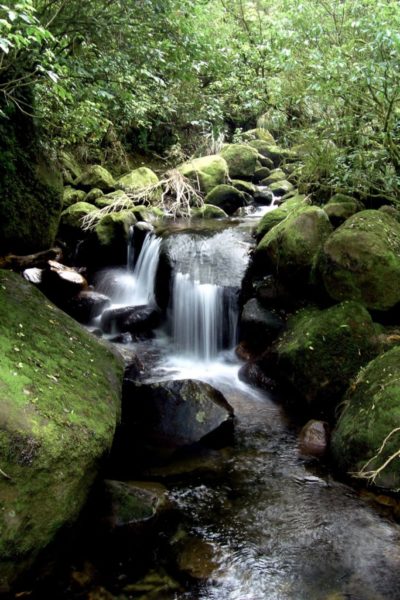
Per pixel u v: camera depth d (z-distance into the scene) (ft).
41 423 8.31
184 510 10.62
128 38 16.66
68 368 10.59
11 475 7.42
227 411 13.85
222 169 36.04
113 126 32.19
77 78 16.52
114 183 32.42
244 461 12.46
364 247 15.05
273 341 16.97
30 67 15.33
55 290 22.06
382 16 13.96
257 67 21.86
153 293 22.82
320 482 11.50
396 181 17.52
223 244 23.16
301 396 14.53
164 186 33.68
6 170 20.22
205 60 19.58
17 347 10.00
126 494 10.19
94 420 9.48
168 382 14.25
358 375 13.53
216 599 8.38
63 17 15.66
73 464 8.36
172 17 16.67
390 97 16.22
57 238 27.20
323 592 8.50
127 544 9.46
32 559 7.66
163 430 13.43
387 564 9.07
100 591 8.37
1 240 21.44
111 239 25.80
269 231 20.08
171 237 24.12
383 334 14.74
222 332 19.86
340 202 18.75
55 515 7.93
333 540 9.72
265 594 8.49
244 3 24.18
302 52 17.60
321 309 16.37
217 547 9.55
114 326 21.17
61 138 27.81
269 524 10.19
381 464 10.84
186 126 39.65
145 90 23.57
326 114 19.04
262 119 41.39
